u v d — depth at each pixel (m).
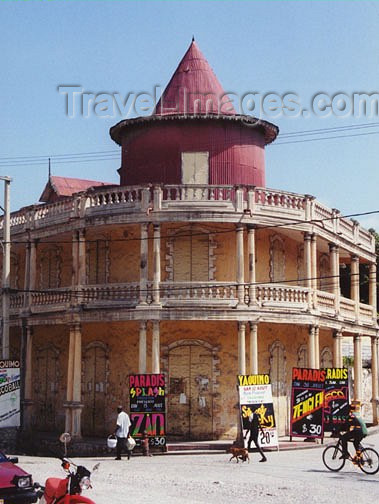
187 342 34.69
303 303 34.62
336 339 38.50
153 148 38.53
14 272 42.38
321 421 32.06
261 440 30.38
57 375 38.62
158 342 32.59
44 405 39.09
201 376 34.53
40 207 37.50
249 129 39.16
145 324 32.69
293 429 32.19
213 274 34.72
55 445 33.94
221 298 32.75
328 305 37.53
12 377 32.44
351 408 24.23
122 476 23.31
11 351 42.41
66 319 34.56
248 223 33.22
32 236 37.62
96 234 36.94
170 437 34.09
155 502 18.16
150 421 30.41
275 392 36.03
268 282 34.72
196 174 37.97
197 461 27.91
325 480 21.88
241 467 25.58
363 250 43.91
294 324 35.69
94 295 34.12
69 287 35.09
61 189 42.53
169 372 34.59
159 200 33.03
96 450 32.16
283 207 34.34
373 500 18.36
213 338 34.72
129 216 33.31
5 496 16.56
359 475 22.98
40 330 39.97
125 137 40.41
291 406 32.38
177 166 38.03
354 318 41.69
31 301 37.22
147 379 30.56
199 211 32.81
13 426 32.22
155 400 30.52
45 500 15.20
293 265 38.41
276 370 36.28
